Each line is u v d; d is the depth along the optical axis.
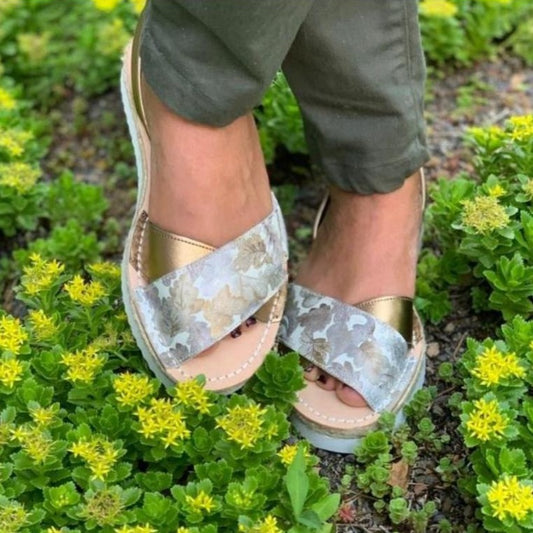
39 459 0.71
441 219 0.90
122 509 0.70
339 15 0.71
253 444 0.72
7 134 0.99
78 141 1.15
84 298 0.80
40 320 0.79
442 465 0.78
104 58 1.18
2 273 0.98
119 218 1.06
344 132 0.77
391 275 0.80
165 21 0.68
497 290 0.83
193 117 0.71
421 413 0.80
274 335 0.78
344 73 0.73
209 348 0.76
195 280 0.74
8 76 1.20
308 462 0.73
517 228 0.82
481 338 0.89
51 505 0.70
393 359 0.78
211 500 0.70
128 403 0.74
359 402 0.78
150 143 0.77
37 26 1.24
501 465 0.71
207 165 0.74
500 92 1.16
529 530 0.69
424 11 1.13
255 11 0.64
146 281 0.76
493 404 0.72
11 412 0.74
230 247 0.75
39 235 1.03
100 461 0.71
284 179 1.07
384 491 0.77
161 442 0.73
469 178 1.04
